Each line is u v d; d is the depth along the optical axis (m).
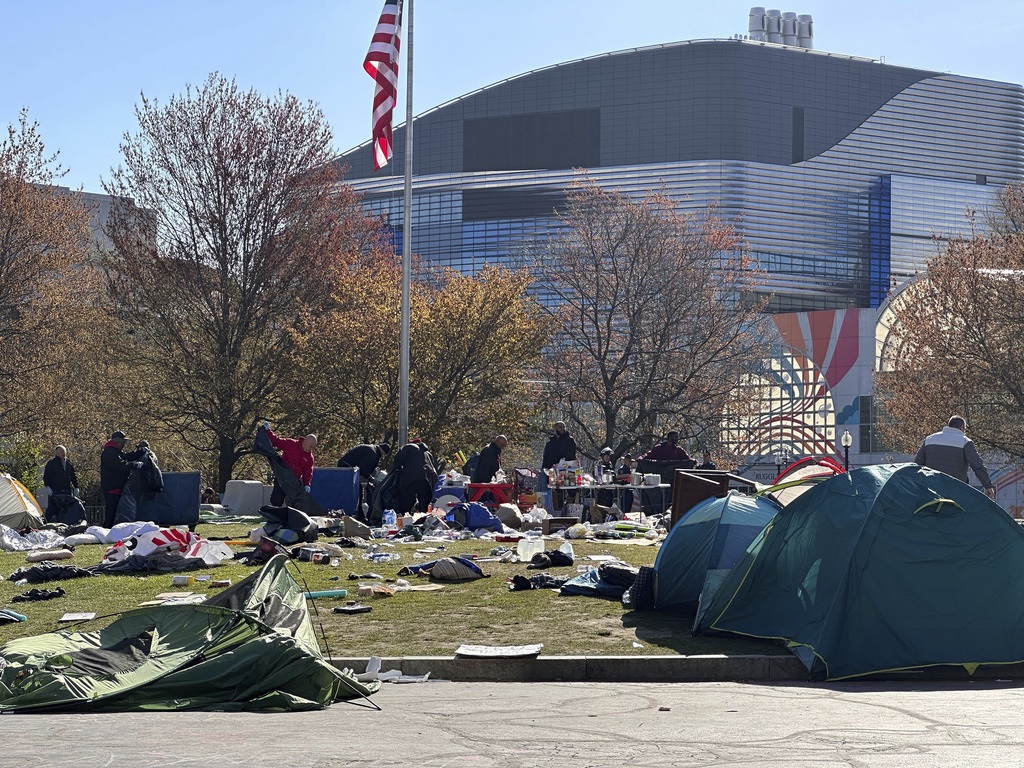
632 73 160.00
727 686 8.62
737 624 10.21
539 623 10.85
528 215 141.75
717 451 47.25
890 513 9.63
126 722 6.48
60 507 25.05
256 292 40.22
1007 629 9.29
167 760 4.94
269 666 7.58
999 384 40.19
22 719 6.72
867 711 7.04
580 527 19.59
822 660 9.09
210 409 39.94
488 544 18.14
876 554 9.48
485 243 142.62
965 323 40.88
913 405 43.00
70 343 38.28
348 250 42.72
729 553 11.40
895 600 9.34
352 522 19.41
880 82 161.25
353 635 10.30
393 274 42.75
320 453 39.69
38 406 37.78
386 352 38.62
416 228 146.00
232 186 39.38
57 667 7.64
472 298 40.19
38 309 37.91
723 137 154.88
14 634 10.58
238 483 29.92
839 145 157.25
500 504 23.53
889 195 154.75
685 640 10.06
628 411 47.91
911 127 161.50
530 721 6.59
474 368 40.31
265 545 16.02
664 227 48.34
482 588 13.09
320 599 12.40
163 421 39.78
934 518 9.65
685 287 46.97
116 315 39.69
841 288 149.25
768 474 94.31
